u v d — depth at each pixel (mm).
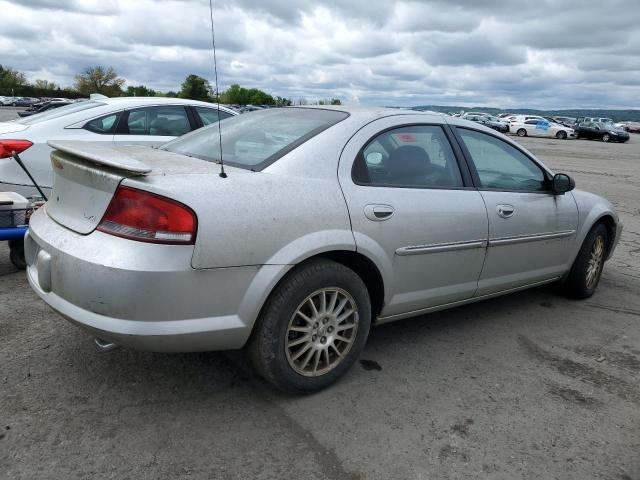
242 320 2539
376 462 2412
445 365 3363
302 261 2713
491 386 3139
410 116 3449
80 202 2576
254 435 2541
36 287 2727
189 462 2332
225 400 2814
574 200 4395
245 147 3047
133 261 2287
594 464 2498
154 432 2514
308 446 2488
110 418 2598
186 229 2332
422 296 3342
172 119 6781
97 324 2346
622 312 4492
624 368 3475
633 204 10305
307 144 2924
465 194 3506
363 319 3006
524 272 4039
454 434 2650
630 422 2857
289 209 2637
